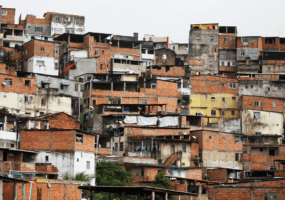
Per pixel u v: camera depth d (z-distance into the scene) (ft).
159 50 562.66
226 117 487.61
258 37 565.53
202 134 409.08
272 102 480.23
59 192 260.21
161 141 381.19
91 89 447.42
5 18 584.81
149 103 460.96
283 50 571.28
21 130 318.65
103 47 517.55
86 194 285.84
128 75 473.26
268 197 277.44
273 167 416.26
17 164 288.10
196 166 380.99
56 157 310.04
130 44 549.13
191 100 485.56
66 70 496.23
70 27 584.81
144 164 350.02
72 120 385.29
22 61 502.79
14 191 217.77
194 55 565.94
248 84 506.48
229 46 568.00
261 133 463.01
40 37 555.28
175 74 525.34
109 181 320.70
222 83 493.36
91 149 325.42
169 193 202.39
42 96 418.31
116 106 433.07
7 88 401.70
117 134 399.44
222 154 412.36
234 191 284.41
